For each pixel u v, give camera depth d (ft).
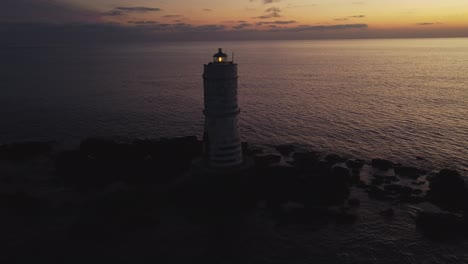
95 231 159.63
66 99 454.81
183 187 189.67
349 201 182.60
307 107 405.80
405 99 442.09
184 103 435.94
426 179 209.36
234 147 188.65
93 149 244.83
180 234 158.71
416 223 165.68
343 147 267.59
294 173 205.87
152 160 227.20
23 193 191.01
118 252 146.41
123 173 214.90
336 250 149.28
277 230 161.79
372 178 212.02
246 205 180.65
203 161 195.62
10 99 449.06
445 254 145.69
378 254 146.92
